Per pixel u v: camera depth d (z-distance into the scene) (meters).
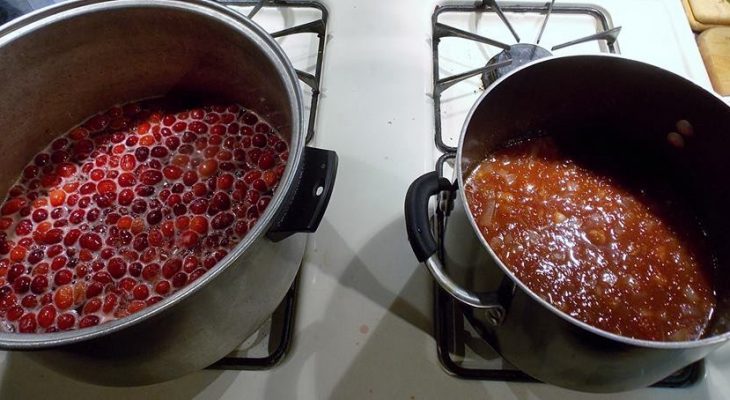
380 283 0.60
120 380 0.47
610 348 0.40
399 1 0.79
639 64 0.51
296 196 0.47
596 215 0.58
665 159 0.60
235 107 0.68
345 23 0.77
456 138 0.69
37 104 0.60
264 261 0.46
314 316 0.58
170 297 0.39
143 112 0.68
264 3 0.77
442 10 0.78
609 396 0.54
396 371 0.55
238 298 0.45
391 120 0.69
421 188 0.48
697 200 0.59
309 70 0.74
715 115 0.50
